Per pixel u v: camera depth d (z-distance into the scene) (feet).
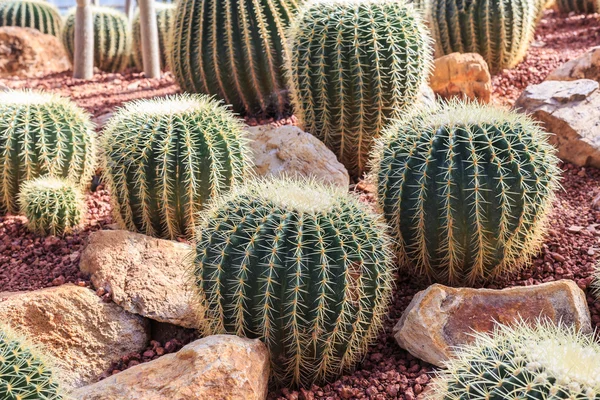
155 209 8.03
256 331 6.56
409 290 7.72
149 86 12.90
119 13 15.37
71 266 8.03
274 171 8.87
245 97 10.70
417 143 7.29
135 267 7.56
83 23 13.56
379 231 6.74
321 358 6.64
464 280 7.54
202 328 7.09
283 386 6.77
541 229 7.60
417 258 7.52
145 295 7.41
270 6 10.30
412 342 6.95
